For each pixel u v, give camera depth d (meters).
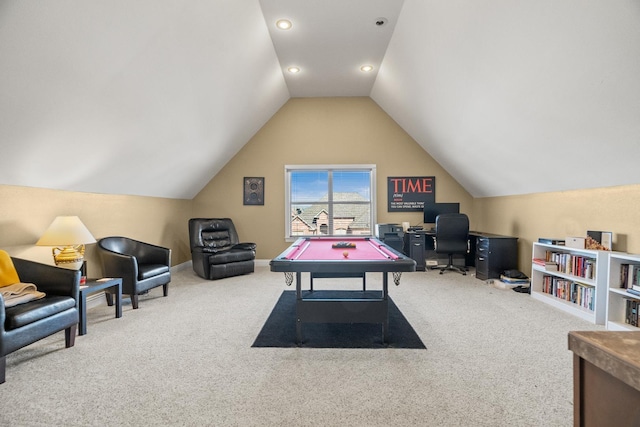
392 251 3.02
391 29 3.96
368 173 6.47
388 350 2.57
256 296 4.15
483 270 4.93
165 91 3.37
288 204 6.41
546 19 2.34
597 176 3.37
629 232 3.15
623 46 2.09
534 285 4.05
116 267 3.62
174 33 2.87
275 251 6.40
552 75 2.69
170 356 2.47
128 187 4.43
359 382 2.10
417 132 5.86
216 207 6.41
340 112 6.38
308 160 6.39
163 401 1.89
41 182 3.13
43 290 2.64
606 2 1.95
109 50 2.50
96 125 3.01
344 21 3.80
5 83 2.12
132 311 3.55
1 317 2.05
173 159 4.62
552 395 1.95
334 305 2.70
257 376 2.18
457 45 3.29
